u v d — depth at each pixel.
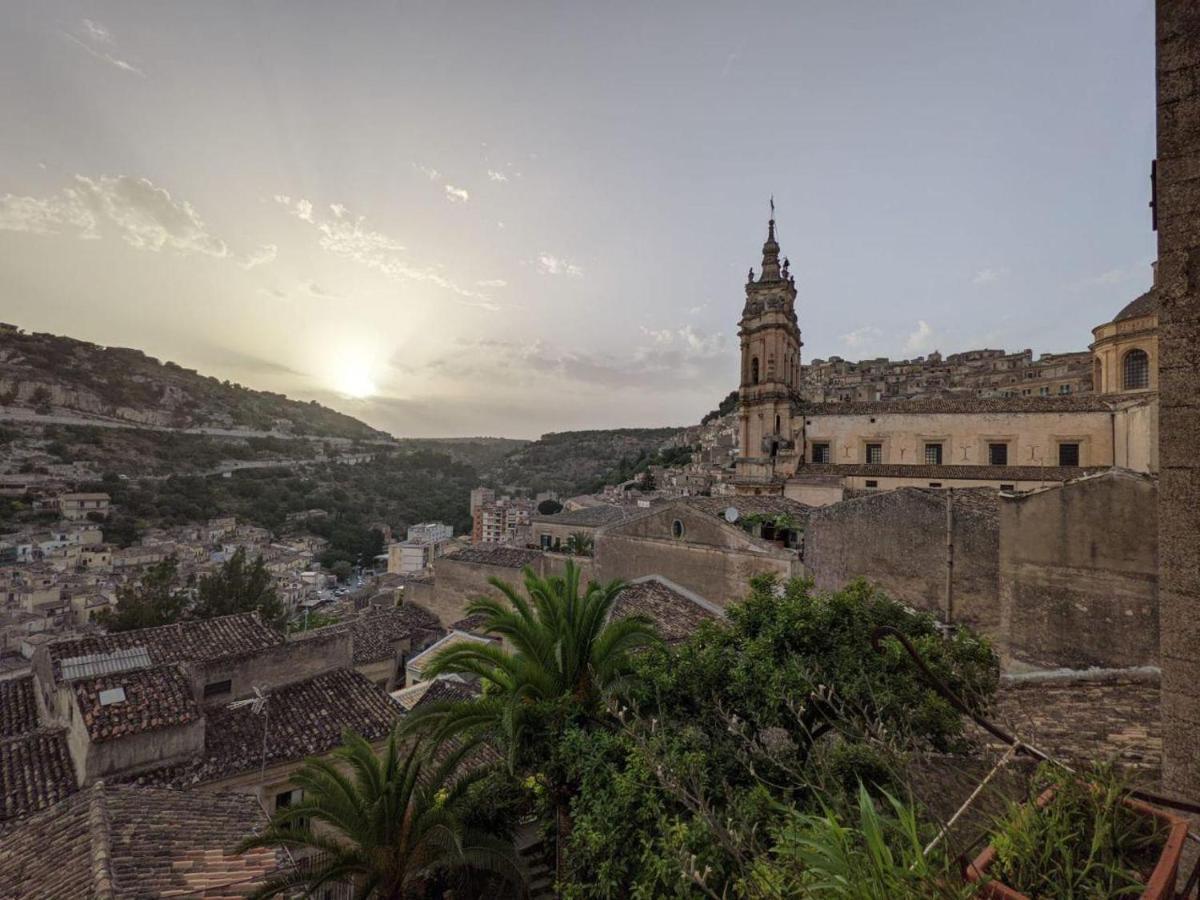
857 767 6.26
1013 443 36.88
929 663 8.41
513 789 12.71
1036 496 11.03
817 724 7.92
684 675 9.05
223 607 40.31
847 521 17.05
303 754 15.25
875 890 2.60
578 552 34.97
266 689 17.44
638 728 8.19
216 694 17.08
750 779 7.29
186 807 11.22
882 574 16.19
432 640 35.00
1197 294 4.43
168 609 36.00
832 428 42.31
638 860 6.77
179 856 9.52
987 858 2.78
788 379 46.59
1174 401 4.58
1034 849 2.71
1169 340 4.61
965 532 14.97
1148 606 9.81
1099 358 39.44
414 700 23.08
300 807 10.83
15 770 13.42
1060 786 2.99
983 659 9.09
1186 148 4.50
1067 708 8.66
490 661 11.80
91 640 18.62
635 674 9.99
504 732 9.89
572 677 10.98
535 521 48.84
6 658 49.09
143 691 14.90
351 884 12.61
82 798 10.89
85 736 13.17
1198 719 4.36
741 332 46.28
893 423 40.28
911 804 3.22
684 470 104.12
